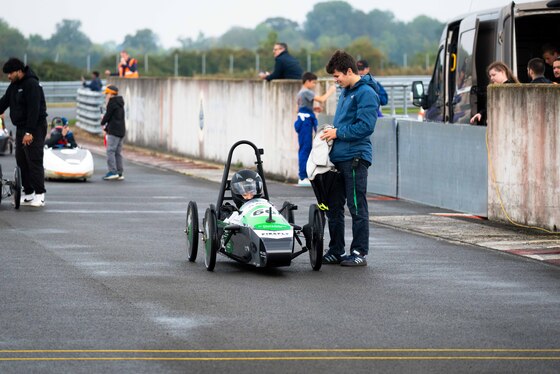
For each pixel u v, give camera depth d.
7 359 9.19
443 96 22.41
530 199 17.72
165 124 38.56
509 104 18.14
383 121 23.16
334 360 9.27
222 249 14.23
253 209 13.71
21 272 13.48
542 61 18.34
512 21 19.22
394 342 9.95
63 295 12.02
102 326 10.48
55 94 76.88
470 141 19.59
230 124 31.66
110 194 23.62
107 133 27.52
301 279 13.26
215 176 28.56
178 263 14.38
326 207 14.42
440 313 11.27
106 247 15.70
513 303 11.83
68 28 154.62
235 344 9.80
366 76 14.46
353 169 14.27
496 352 9.61
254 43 176.38
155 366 9.01
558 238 16.58
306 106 25.03
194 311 11.23
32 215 19.55
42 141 20.89
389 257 15.03
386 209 20.66
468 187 19.77
